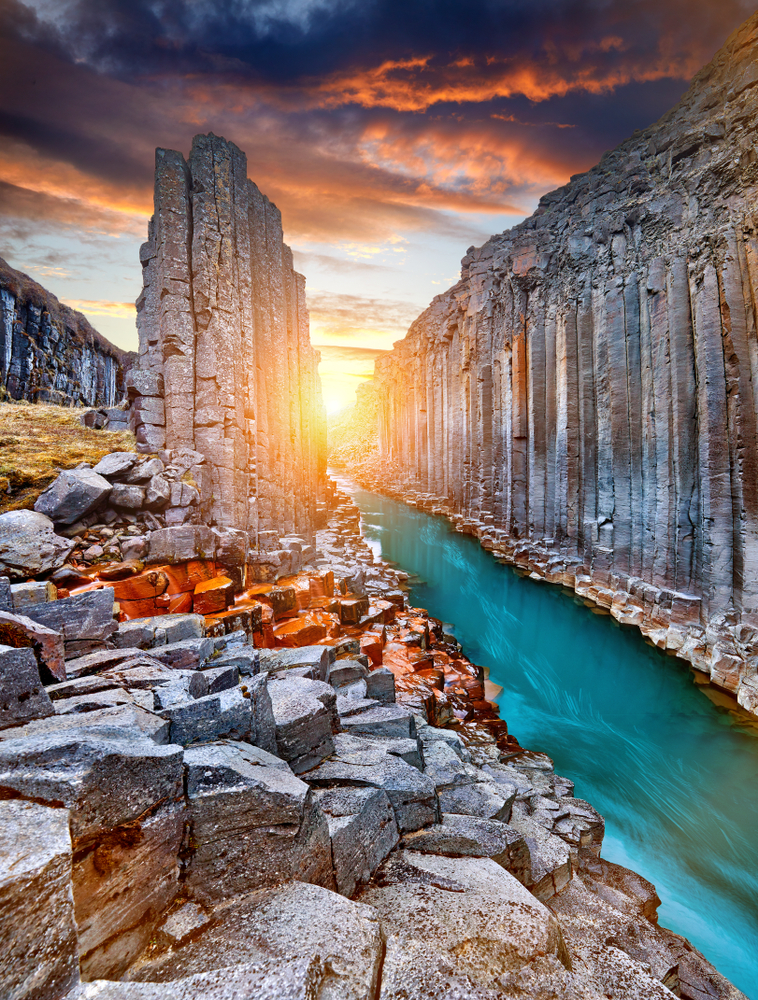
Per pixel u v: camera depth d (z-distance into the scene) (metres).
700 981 5.47
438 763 7.95
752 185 18.38
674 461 21.44
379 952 3.01
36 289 41.53
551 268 32.59
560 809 8.90
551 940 3.59
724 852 11.14
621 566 25.14
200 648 8.07
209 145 16.44
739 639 17.27
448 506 55.88
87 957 2.64
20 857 2.19
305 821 3.75
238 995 2.33
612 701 18.23
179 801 3.41
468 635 24.16
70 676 6.17
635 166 25.59
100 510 13.09
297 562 17.75
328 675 9.73
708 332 18.89
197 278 15.84
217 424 15.91
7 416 18.95
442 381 57.50
